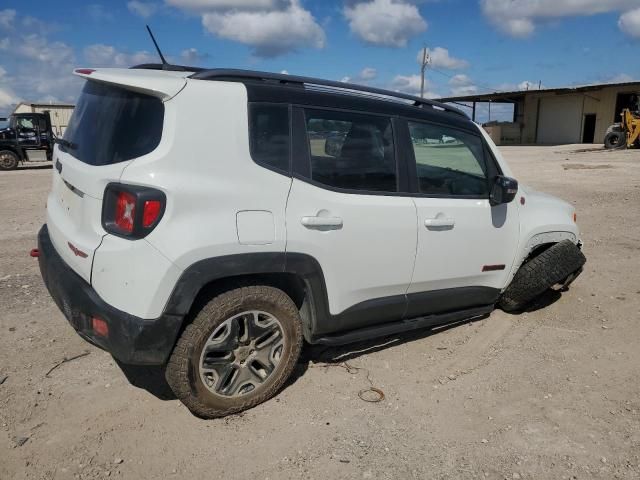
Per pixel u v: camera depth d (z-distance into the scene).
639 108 28.58
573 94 39.84
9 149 20.64
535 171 17.59
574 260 4.71
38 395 3.30
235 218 2.88
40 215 9.40
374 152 3.54
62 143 3.46
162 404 3.26
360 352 4.05
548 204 4.86
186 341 2.87
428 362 3.94
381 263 3.53
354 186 3.42
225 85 2.95
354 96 3.50
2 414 3.09
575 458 2.86
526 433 3.08
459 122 4.08
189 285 2.76
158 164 2.72
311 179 3.20
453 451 2.91
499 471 2.76
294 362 3.32
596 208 10.12
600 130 38.53
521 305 4.76
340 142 3.37
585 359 4.01
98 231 2.85
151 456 2.80
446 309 4.17
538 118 42.47
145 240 2.69
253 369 3.16
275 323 3.16
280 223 3.04
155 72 3.07
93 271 2.81
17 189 13.60
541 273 4.54
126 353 2.74
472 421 3.20
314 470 2.74
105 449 2.84
